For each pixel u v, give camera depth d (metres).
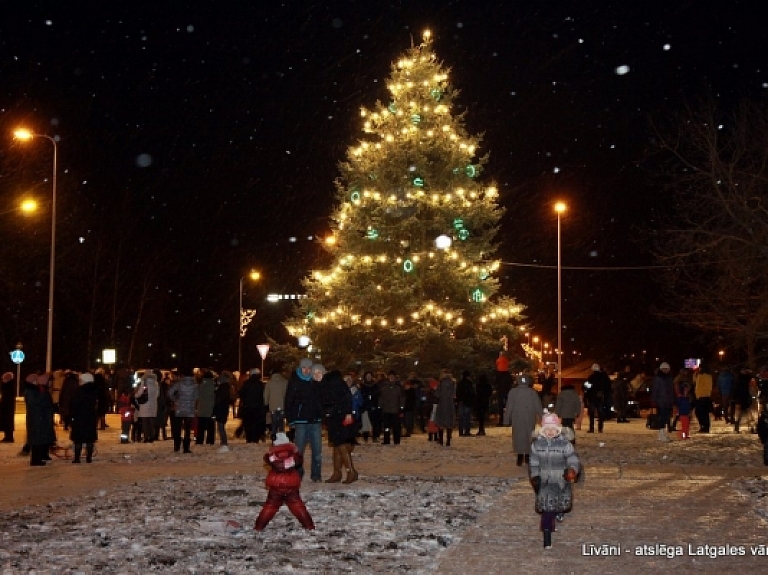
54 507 15.24
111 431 35.47
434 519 13.63
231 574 10.17
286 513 14.24
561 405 29.69
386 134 41.09
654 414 35.62
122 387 29.91
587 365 84.62
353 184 40.84
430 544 11.76
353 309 39.31
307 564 10.63
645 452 24.59
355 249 40.19
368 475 19.52
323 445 28.45
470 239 41.19
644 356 78.31
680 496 15.82
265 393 25.47
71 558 11.05
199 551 11.38
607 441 28.95
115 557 11.09
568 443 11.50
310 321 40.06
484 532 12.53
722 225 31.47
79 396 22.75
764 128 31.33
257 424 28.97
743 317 36.97
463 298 40.66
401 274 40.03
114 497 16.17
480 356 39.56
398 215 39.69
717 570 10.33
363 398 29.59
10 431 29.75
